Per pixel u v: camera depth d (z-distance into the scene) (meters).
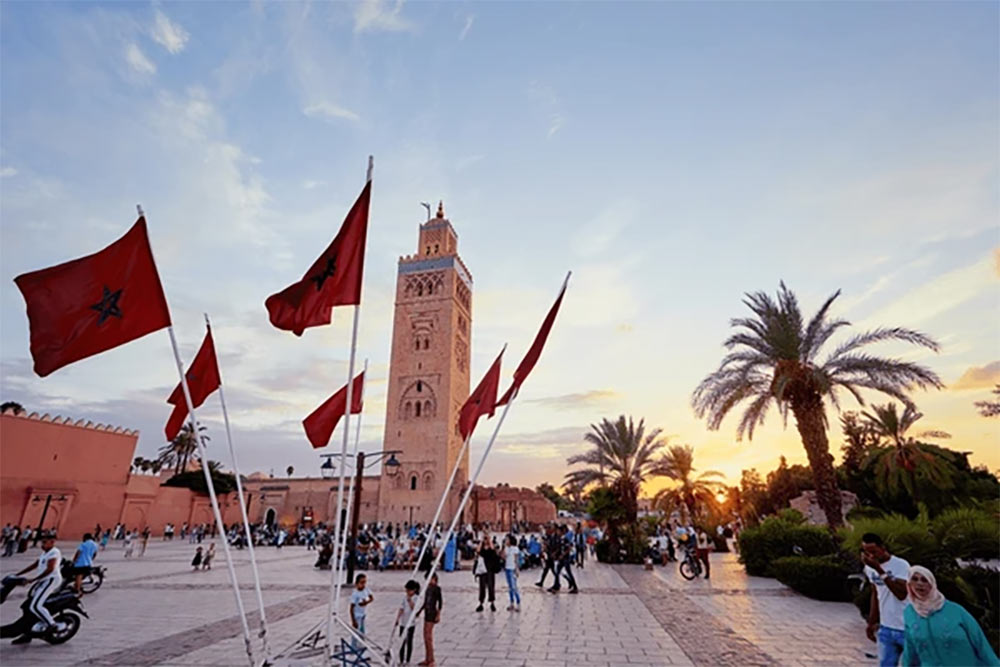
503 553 21.73
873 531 12.09
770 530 21.41
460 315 76.38
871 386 18.27
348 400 5.95
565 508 104.44
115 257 6.13
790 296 19.84
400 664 8.42
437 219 81.19
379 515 64.00
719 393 20.08
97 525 39.88
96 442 41.56
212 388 7.59
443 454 65.12
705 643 10.21
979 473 29.77
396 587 18.31
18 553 30.78
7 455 35.50
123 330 6.02
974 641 4.24
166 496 48.25
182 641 10.30
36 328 5.69
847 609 13.80
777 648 9.82
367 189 6.61
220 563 26.66
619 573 22.84
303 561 28.81
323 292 6.45
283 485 68.06
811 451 18.91
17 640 10.09
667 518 43.12
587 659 9.16
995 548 10.49
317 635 6.30
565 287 7.76
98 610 13.68
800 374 19.00
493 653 9.53
